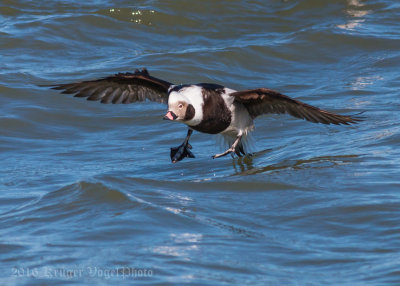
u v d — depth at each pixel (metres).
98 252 8.76
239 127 12.79
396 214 9.69
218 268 8.19
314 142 14.27
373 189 10.80
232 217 9.97
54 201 10.81
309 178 11.65
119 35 23.72
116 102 13.18
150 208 10.13
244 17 26.09
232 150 12.80
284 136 15.22
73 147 15.24
